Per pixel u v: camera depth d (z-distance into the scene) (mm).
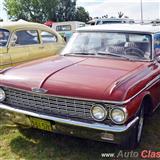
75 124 3641
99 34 5211
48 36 8102
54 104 3791
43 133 4684
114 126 3521
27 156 4094
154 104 4641
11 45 6957
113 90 3533
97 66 4297
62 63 4496
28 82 3955
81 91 3611
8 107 4141
